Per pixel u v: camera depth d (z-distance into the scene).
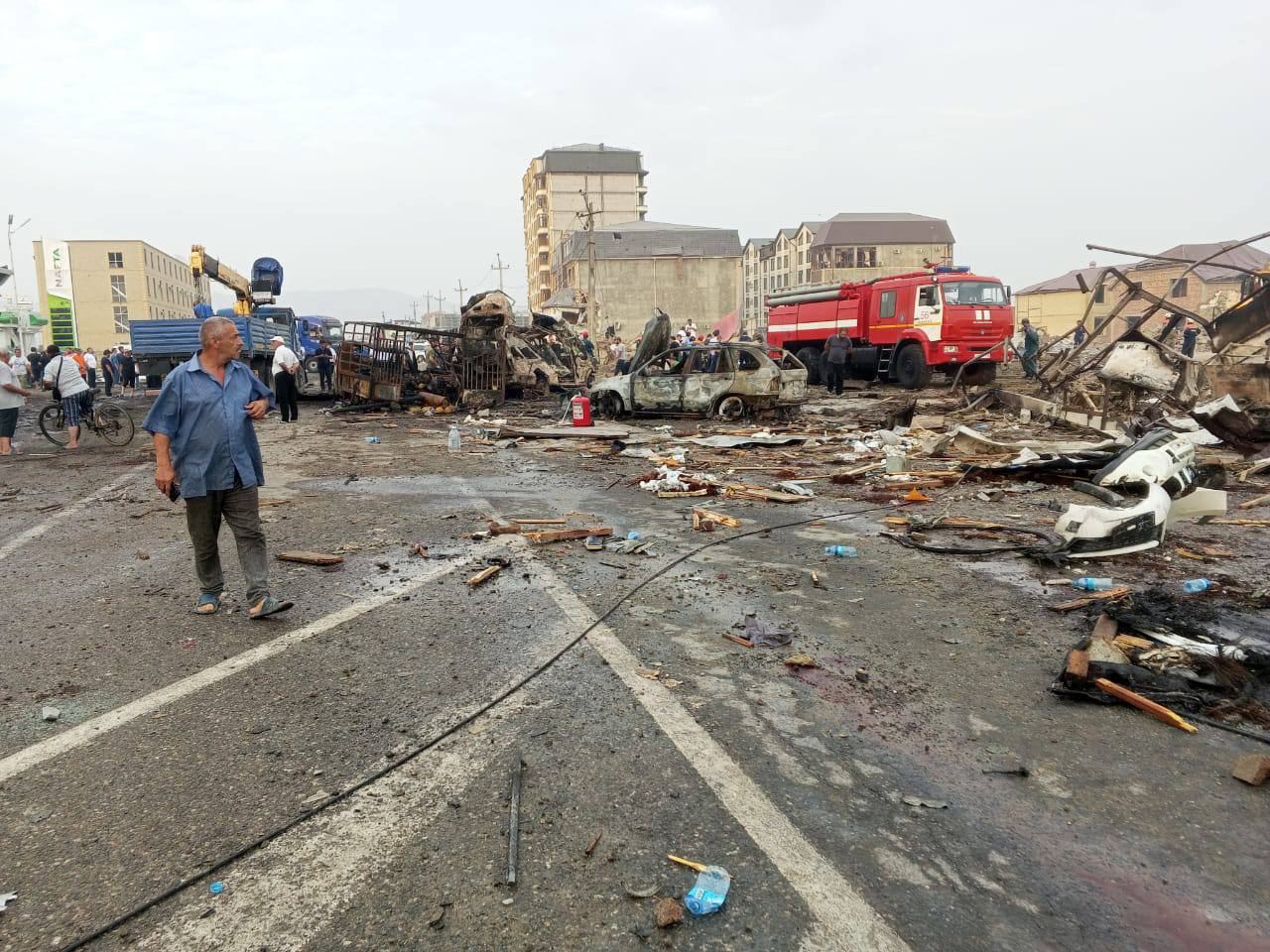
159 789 2.96
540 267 104.75
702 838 2.64
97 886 2.45
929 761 3.12
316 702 3.66
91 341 88.88
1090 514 5.87
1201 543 6.26
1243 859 2.53
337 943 2.21
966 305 21.28
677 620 4.72
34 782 3.02
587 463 11.34
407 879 2.46
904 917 2.29
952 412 15.75
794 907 2.32
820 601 5.06
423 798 2.89
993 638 4.39
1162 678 3.69
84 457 12.34
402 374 20.36
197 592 5.31
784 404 15.36
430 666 4.05
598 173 104.50
